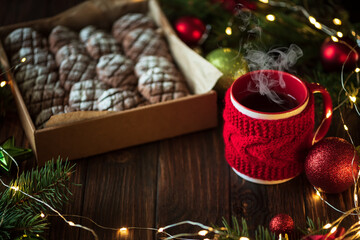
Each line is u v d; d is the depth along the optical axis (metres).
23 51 0.76
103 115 0.66
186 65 0.75
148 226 0.62
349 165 0.59
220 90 0.73
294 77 0.61
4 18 0.90
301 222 0.62
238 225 0.62
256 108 0.61
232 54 0.72
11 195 0.60
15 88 0.69
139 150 0.70
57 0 0.93
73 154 0.68
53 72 0.74
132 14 0.83
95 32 0.80
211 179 0.67
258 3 0.72
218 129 0.73
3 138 0.72
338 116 0.70
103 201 0.65
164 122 0.69
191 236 0.61
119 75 0.72
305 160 0.61
